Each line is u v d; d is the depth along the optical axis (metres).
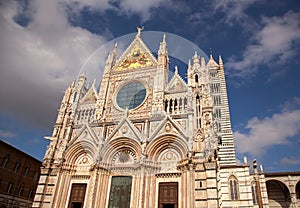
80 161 34.16
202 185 26.73
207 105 32.38
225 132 51.84
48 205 30.27
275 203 45.28
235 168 40.19
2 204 44.97
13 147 48.06
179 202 27.38
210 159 27.67
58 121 38.16
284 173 44.12
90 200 29.03
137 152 31.58
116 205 29.16
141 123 34.56
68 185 32.34
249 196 37.41
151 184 29.27
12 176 47.91
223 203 37.81
